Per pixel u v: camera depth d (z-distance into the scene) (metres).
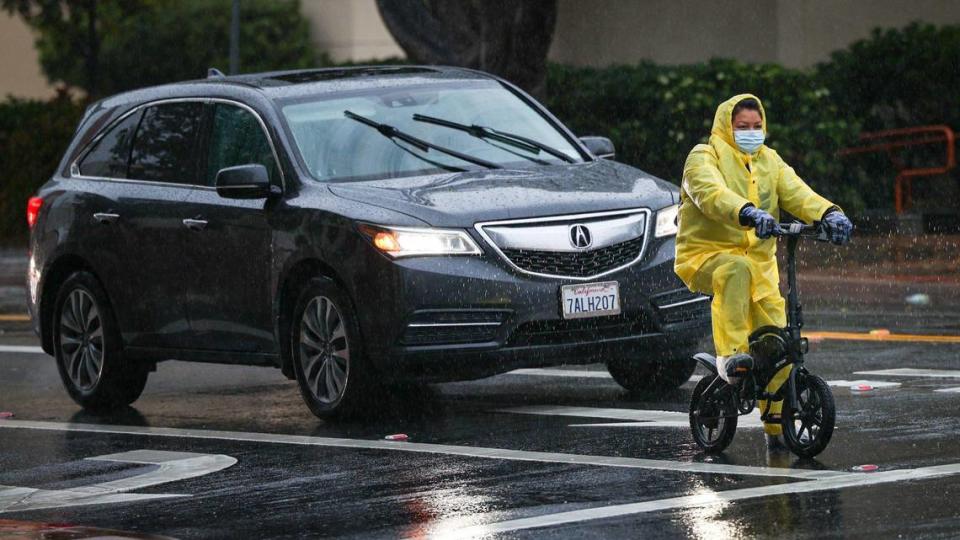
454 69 33.44
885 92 63.19
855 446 24.03
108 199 32.41
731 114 23.92
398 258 27.50
